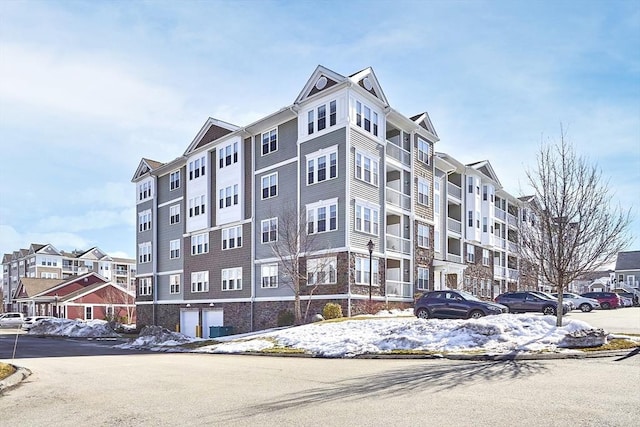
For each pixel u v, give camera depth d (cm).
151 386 1095
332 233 2875
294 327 2427
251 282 3384
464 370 1169
